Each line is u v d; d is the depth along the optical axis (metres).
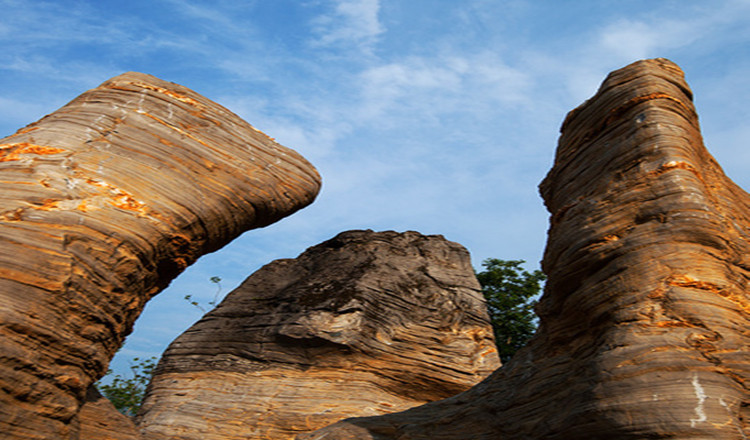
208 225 10.26
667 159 8.40
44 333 7.82
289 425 15.49
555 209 10.34
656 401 6.55
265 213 11.29
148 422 16.45
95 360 8.74
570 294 8.99
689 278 7.50
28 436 7.52
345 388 16.36
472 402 10.03
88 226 8.71
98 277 8.66
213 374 17.48
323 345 16.95
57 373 8.03
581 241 8.72
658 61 9.82
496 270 29.59
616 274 8.06
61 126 9.70
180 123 10.65
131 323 9.77
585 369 7.80
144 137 10.09
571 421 7.30
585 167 9.77
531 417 8.62
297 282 20.02
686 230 7.83
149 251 9.41
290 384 16.55
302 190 11.84
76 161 9.27
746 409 6.53
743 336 7.11
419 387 17.02
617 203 8.57
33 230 8.21
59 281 8.07
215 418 16.03
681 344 6.96
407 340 17.73
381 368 16.95
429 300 19.05
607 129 9.62
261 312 18.97
